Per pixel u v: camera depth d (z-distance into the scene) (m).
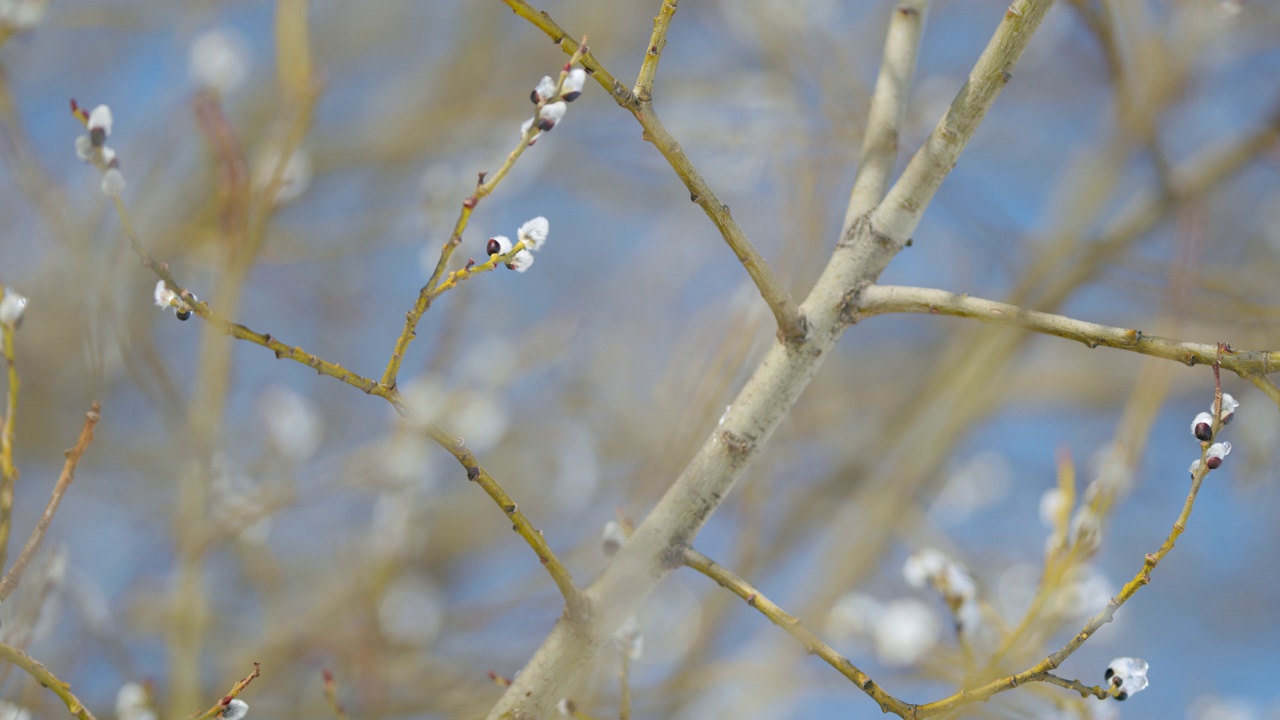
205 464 3.81
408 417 2.01
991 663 2.90
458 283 1.99
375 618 4.58
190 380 6.20
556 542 6.68
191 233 5.00
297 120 3.62
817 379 7.25
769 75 5.70
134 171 5.66
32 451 6.02
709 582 5.94
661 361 6.48
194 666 3.82
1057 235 5.09
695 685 4.79
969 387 5.39
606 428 6.66
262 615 5.58
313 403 7.05
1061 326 2.09
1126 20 4.52
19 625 2.83
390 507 4.66
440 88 7.80
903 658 3.53
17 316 2.22
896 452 5.86
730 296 4.75
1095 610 3.03
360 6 8.33
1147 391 3.41
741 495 5.14
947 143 2.33
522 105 6.84
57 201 3.69
